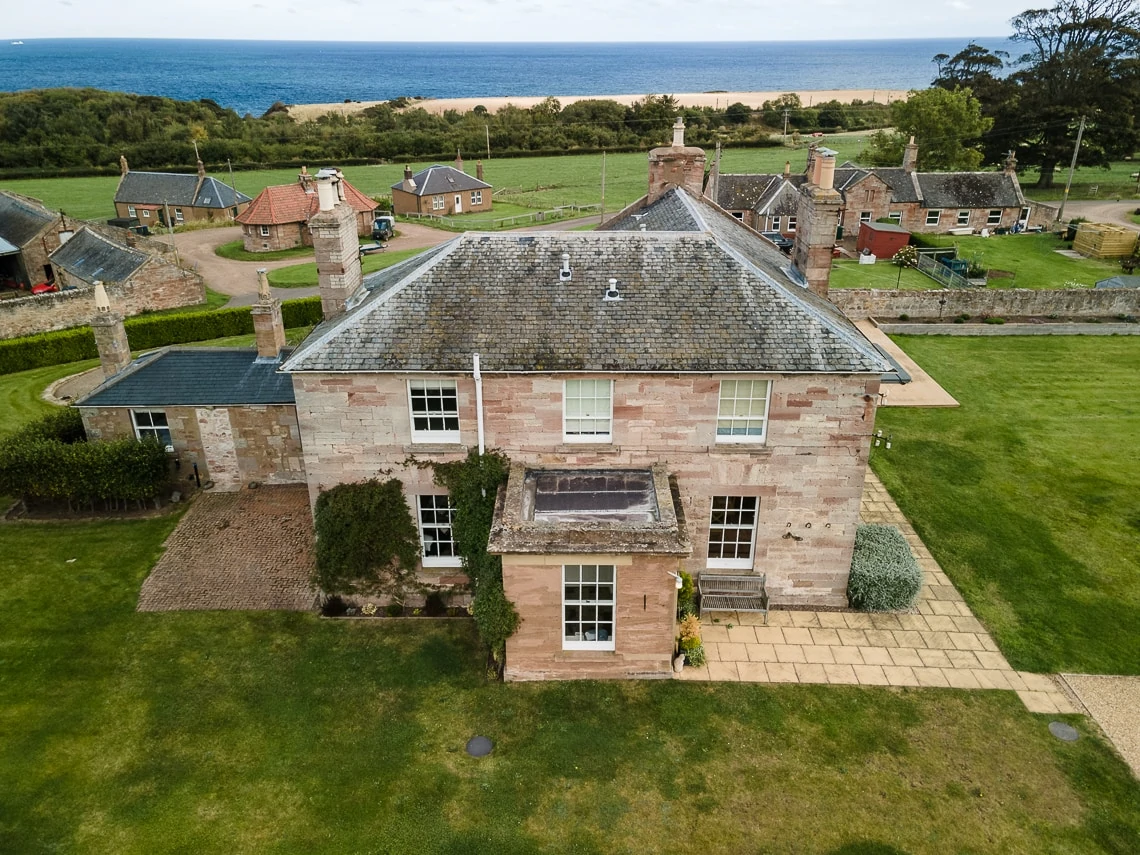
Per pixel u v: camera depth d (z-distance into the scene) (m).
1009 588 25.08
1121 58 94.06
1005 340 48.44
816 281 25.78
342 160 134.75
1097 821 16.98
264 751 18.70
